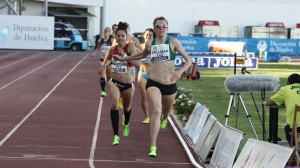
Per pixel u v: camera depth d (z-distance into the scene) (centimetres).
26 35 4641
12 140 1227
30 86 2316
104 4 6247
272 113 1059
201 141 1138
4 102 1825
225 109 1884
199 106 1304
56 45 5569
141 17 6756
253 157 861
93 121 1516
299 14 7006
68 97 2008
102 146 1202
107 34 1958
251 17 6944
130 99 1191
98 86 2400
